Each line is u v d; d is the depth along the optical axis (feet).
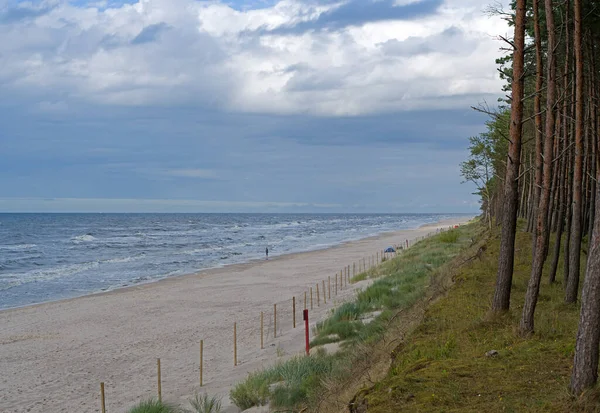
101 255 246.27
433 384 31.60
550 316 49.19
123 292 135.64
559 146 74.95
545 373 31.81
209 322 93.91
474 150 179.42
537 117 52.29
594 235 27.02
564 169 74.28
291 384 48.29
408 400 30.04
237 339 79.51
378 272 134.82
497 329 44.78
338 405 35.55
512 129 48.88
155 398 54.70
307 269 173.27
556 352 35.76
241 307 107.65
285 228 550.36
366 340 55.52
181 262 211.41
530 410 26.71
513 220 49.26
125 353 75.72
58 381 64.18
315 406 39.58
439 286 74.08
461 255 112.88
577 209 58.80
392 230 476.54
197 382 59.88
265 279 150.71
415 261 134.41
